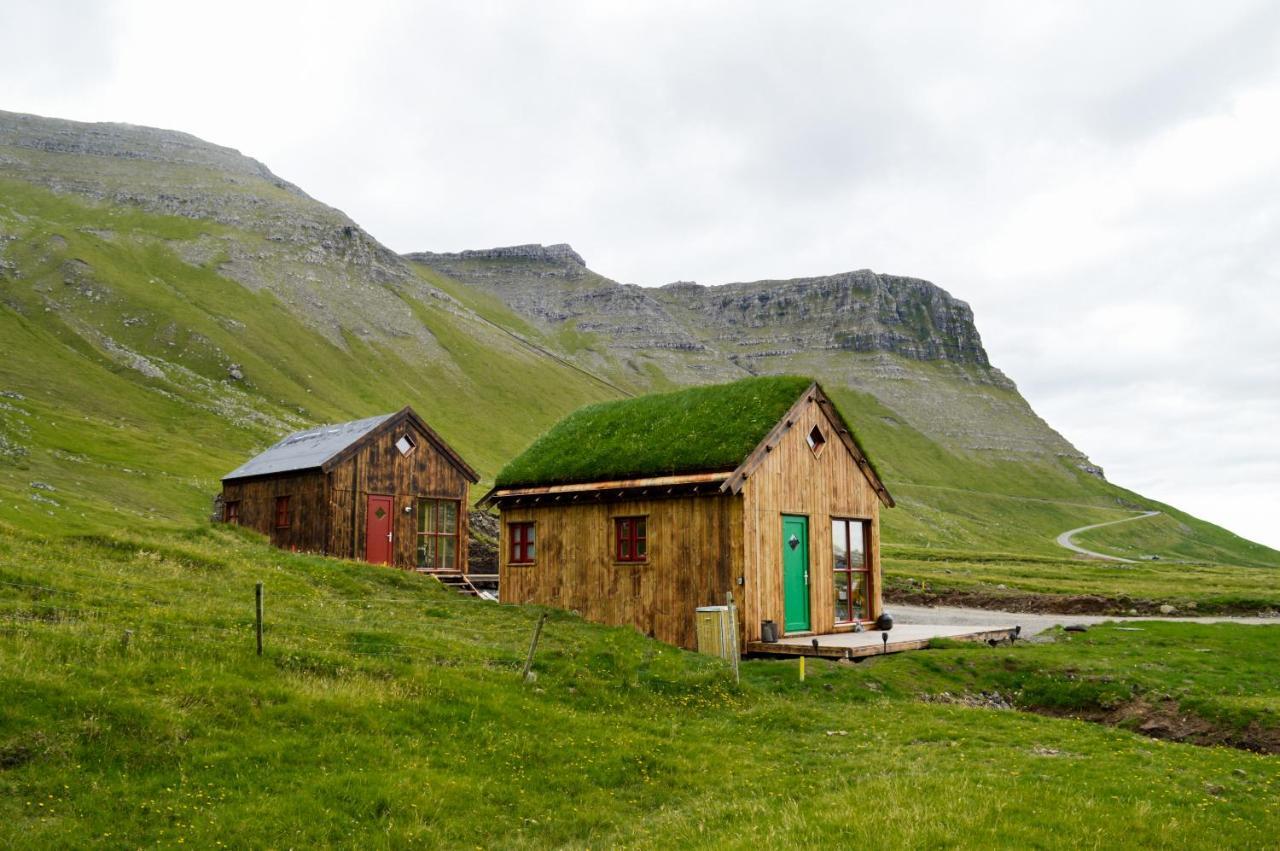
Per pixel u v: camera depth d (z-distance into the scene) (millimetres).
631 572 28078
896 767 14375
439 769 13523
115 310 157375
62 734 12055
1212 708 21000
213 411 119125
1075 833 10719
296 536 38750
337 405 160000
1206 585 63500
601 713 17453
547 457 32062
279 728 13766
